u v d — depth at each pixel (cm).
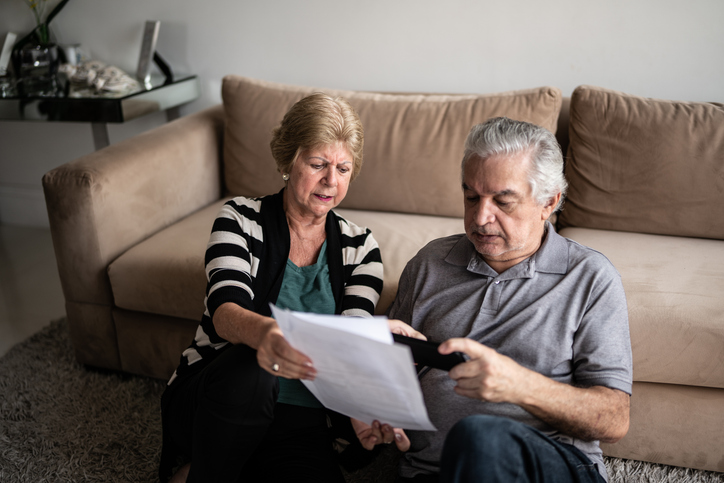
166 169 210
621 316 108
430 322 121
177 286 177
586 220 193
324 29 255
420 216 207
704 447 147
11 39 276
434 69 245
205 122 236
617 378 103
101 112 247
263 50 268
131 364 195
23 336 223
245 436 112
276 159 135
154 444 166
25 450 163
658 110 186
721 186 177
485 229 109
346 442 137
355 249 142
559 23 222
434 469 111
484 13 230
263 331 107
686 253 170
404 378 84
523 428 91
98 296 191
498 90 240
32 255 294
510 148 104
